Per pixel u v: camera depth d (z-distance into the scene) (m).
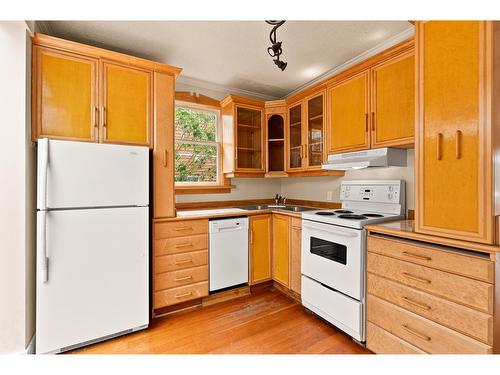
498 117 1.22
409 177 2.16
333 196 2.92
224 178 3.26
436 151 1.40
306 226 2.28
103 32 2.06
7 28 1.57
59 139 1.82
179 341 1.86
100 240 1.80
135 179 1.95
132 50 2.36
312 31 2.06
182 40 2.19
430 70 1.42
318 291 2.13
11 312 1.56
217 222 2.50
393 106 1.94
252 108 3.12
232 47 2.32
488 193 1.20
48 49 1.80
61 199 1.66
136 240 1.95
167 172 2.27
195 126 3.16
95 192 1.79
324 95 2.58
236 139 3.03
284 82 3.14
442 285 1.33
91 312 1.77
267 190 3.64
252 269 2.72
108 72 2.02
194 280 2.36
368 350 1.75
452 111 1.33
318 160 2.72
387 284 1.60
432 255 1.37
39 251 1.58
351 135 2.29
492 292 1.15
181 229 2.29
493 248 1.15
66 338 1.68
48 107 1.79
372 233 1.76
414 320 1.44
